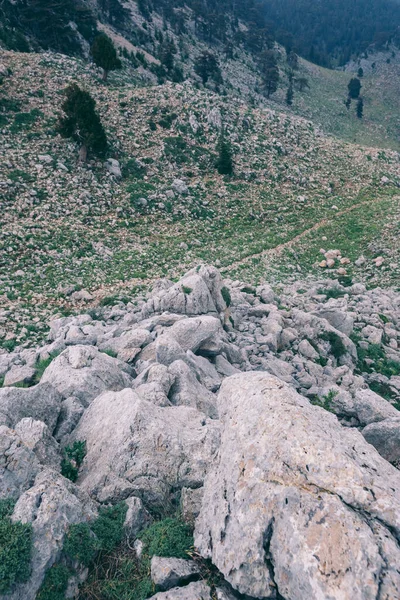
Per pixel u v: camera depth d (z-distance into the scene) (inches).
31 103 2433.6
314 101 6899.6
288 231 2162.9
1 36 3385.8
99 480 364.5
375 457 299.7
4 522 286.8
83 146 2145.7
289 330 992.9
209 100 3048.7
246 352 877.8
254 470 281.6
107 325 1012.5
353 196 2598.4
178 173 2450.8
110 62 2901.1
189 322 756.6
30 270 1409.9
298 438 285.1
